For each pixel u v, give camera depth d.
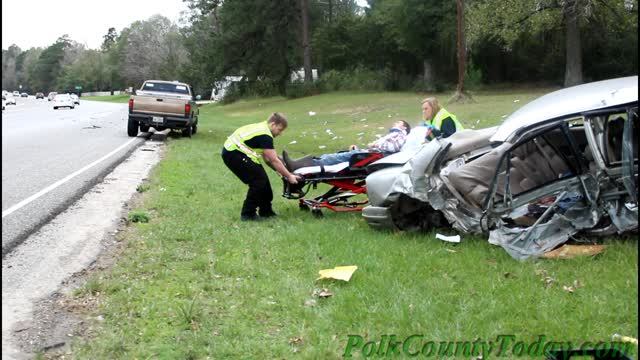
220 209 8.24
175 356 3.78
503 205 6.02
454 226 6.33
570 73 36.25
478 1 36.88
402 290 4.80
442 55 50.03
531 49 46.69
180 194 9.32
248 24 53.34
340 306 4.52
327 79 54.09
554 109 5.90
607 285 4.72
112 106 66.38
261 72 57.59
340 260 5.69
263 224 7.37
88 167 12.03
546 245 5.60
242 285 5.02
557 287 4.77
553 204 5.86
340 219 7.65
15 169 11.61
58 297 4.80
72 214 7.73
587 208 5.80
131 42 108.56
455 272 5.24
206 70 58.25
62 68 154.38
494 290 4.74
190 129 21.12
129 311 4.46
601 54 44.16
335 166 7.88
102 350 3.85
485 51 48.03
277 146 17.80
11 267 5.54
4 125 25.98
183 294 4.80
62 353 3.85
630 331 3.99
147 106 20.11
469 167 6.27
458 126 8.40
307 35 54.38
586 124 5.68
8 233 6.55
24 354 3.82
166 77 96.31
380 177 6.69
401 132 8.16
